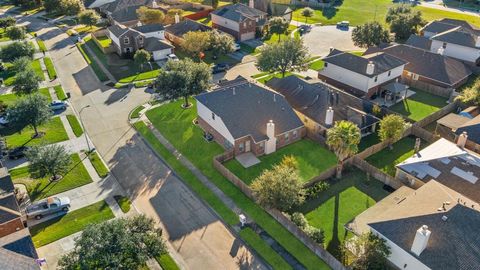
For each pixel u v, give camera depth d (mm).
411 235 34281
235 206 44656
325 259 37344
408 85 75312
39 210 42469
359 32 90062
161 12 104625
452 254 32188
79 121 62688
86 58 87750
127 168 51375
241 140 52531
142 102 68625
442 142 50719
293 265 37219
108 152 54750
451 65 75312
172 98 62312
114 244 31953
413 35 90312
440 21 96938
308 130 57469
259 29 103250
